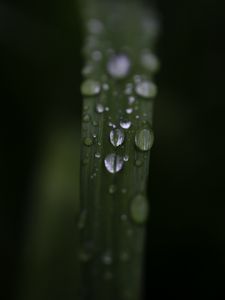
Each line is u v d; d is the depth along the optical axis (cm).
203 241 14
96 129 10
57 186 13
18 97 15
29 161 14
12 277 14
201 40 16
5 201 14
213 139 15
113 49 14
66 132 14
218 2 16
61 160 14
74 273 12
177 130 15
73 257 13
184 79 15
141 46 14
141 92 12
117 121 11
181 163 15
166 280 14
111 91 12
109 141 10
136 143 10
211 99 15
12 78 15
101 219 10
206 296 14
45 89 15
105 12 15
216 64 16
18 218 14
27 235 13
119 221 10
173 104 15
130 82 12
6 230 14
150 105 11
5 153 14
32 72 15
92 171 10
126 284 10
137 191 10
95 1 15
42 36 15
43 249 13
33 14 15
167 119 15
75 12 15
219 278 14
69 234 13
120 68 13
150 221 14
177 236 14
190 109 15
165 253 14
